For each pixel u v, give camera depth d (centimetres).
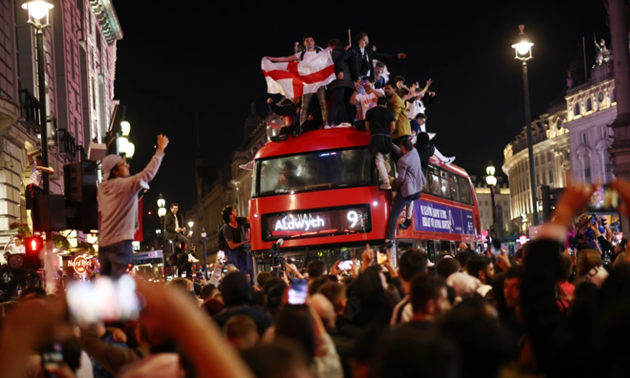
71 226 976
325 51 1717
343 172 1600
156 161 718
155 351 376
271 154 1639
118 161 748
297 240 1585
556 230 336
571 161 10388
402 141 1565
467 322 253
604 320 190
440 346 185
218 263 1267
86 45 4294
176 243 2117
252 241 1620
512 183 13675
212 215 14325
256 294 711
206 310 635
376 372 192
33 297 582
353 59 1717
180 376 312
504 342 250
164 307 135
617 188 317
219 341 134
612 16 3797
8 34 2367
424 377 181
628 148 3700
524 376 247
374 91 1709
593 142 9912
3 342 143
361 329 552
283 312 366
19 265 1459
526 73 2711
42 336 147
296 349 175
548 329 329
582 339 326
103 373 576
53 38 3228
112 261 720
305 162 1620
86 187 966
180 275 2102
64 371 328
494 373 247
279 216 1603
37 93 2745
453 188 2123
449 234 2005
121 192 715
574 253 1406
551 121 11362
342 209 1578
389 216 1572
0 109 1881
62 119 3450
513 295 487
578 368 320
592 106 9962
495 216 2880
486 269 743
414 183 1552
